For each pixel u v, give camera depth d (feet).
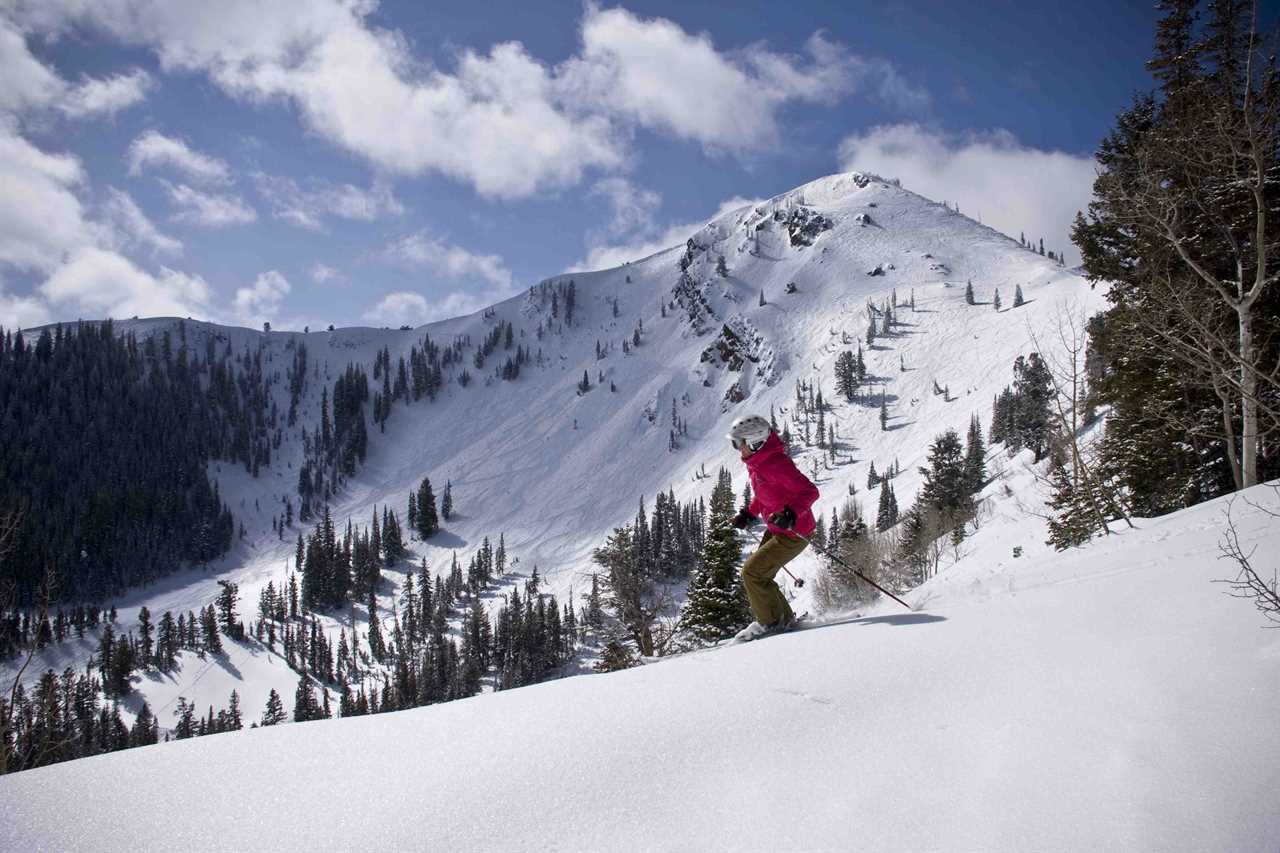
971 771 8.20
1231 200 47.62
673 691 11.12
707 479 610.65
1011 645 12.42
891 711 9.97
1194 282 47.01
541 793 7.98
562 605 448.24
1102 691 10.12
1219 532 22.13
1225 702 9.37
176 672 396.37
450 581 504.43
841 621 16.70
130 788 8.45
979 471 203.21
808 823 7.29
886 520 201.46
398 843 7.12
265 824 7.57
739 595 71.51
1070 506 60.03
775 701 10.42
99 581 556.10
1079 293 564.71
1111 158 61.98
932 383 579.48
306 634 476.95
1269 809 7.04
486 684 323.57
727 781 8.18
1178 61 60.64
